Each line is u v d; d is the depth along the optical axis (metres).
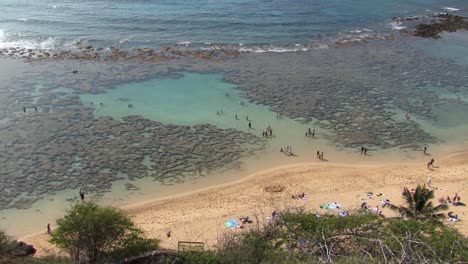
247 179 50.78
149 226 42.62
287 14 110.06
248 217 43.72
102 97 65.62
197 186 49.44
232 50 85.75
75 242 33.78
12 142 53.97
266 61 81.25
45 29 93.81
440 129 61.91
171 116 61.91
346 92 70.19
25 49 82.31
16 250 36.06
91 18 101.75
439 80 75.62
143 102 65.00
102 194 47.38
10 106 61.53
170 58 80.88
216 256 28.80
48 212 44.62
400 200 46.62
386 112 65.19
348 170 52.72
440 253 24.25
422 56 85.94
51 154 52.56
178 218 44.03
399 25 105.06
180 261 30.70
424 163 54.66
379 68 79.69
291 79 73.88
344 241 25.55
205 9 110.94
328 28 101.25
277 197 47.44
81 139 55.56
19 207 45.06
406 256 19.17
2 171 49.44
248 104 65.69
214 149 55.69
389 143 58.44
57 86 68.12
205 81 72.19
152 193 48.00
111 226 34.19
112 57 80.06
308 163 54.00
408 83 74.19
